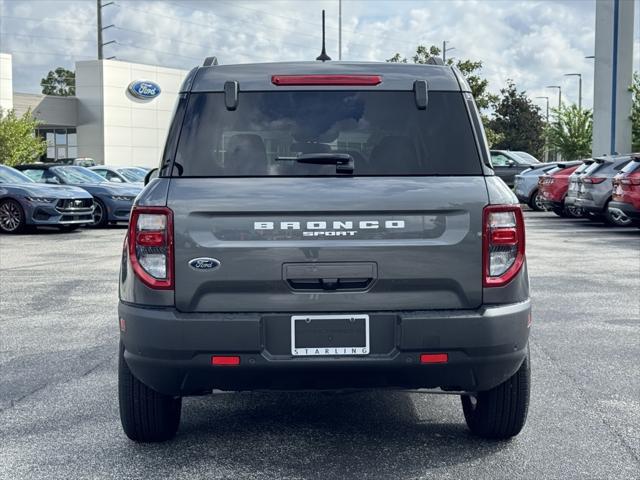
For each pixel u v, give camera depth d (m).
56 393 5.24
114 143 54.66
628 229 18.47
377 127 3.84
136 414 4.08
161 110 57.34
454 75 3.99
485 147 3.86
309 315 3.61
